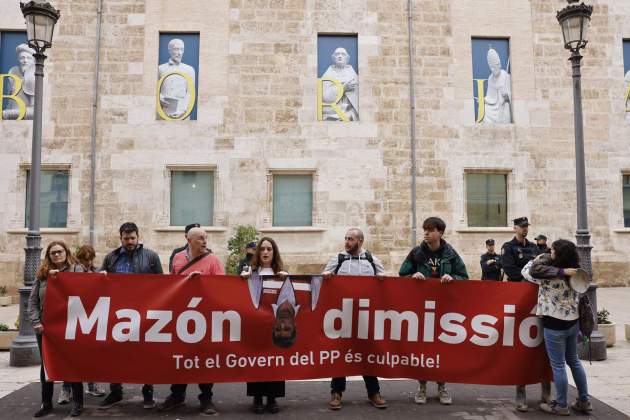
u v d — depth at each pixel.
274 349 5.52
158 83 14.99
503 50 15.81
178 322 5.48
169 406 5.55
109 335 5.41
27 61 14.86
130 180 14.64
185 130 14.88
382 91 15.36
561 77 15.73
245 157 14.93
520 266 7.21
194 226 6.45
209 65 15.09
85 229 14.42
